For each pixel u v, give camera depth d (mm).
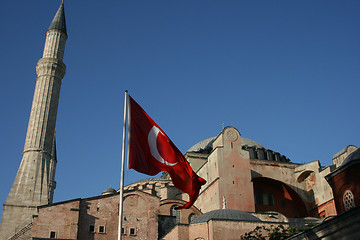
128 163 23016
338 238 21531
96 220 50219
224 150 63969
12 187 64688
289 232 45344
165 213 62406
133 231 51438
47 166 68750
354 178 30797
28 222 62188
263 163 70938
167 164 24594
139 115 25047
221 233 47438
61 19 82125
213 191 62438
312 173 71000
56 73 75500
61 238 47312
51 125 71688
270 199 70875
